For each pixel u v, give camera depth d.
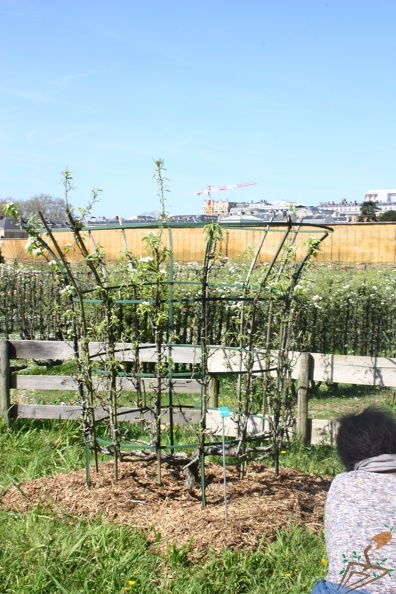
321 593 2.32
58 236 22.64
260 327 5.72
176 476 5.42
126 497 5.00
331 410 9.10
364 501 2.42
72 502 4.99
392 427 2.58
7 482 5.64
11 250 30.30
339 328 10.55
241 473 5.43
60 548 4.34
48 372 11.44
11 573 4.11
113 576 4.01
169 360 5.02
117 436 5.39
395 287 11.26
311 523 4.66
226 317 9.28
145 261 4.75
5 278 13.48
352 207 102.00
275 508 4.78
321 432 6.83
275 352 5.98
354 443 2.58
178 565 4.14
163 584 3.97
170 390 5.12
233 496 5.04
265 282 5.13
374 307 10.50
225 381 8.68
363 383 6.84
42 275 13.20
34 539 4.48
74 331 5.33
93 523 4.65
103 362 5.25
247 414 5.16
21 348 7.36
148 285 5.05
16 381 7.38
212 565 4.10
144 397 5.41
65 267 5.07
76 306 5.81
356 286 10.65
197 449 5.22
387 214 58.94
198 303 9.16
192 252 29.09
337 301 10.49
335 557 2.34
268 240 28.09
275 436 5.35
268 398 5.62
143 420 5.20
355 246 32.28
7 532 4.67
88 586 3.97
